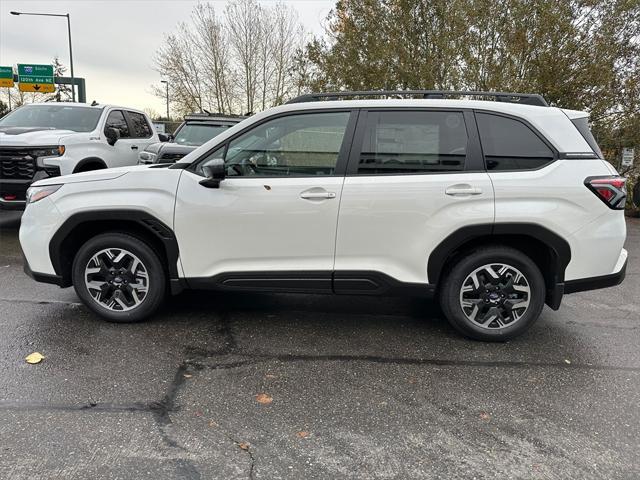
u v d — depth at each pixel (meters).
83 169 7.82
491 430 2.76
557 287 3.71
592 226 3.61
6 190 7.02
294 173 3.78
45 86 32.84
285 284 3.87
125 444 2.58
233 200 3.76
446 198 3.61
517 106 3.72
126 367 3.40
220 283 3.93
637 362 3.61
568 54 10.68
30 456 2.47
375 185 3.66
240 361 3.53
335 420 2.84
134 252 3.98
